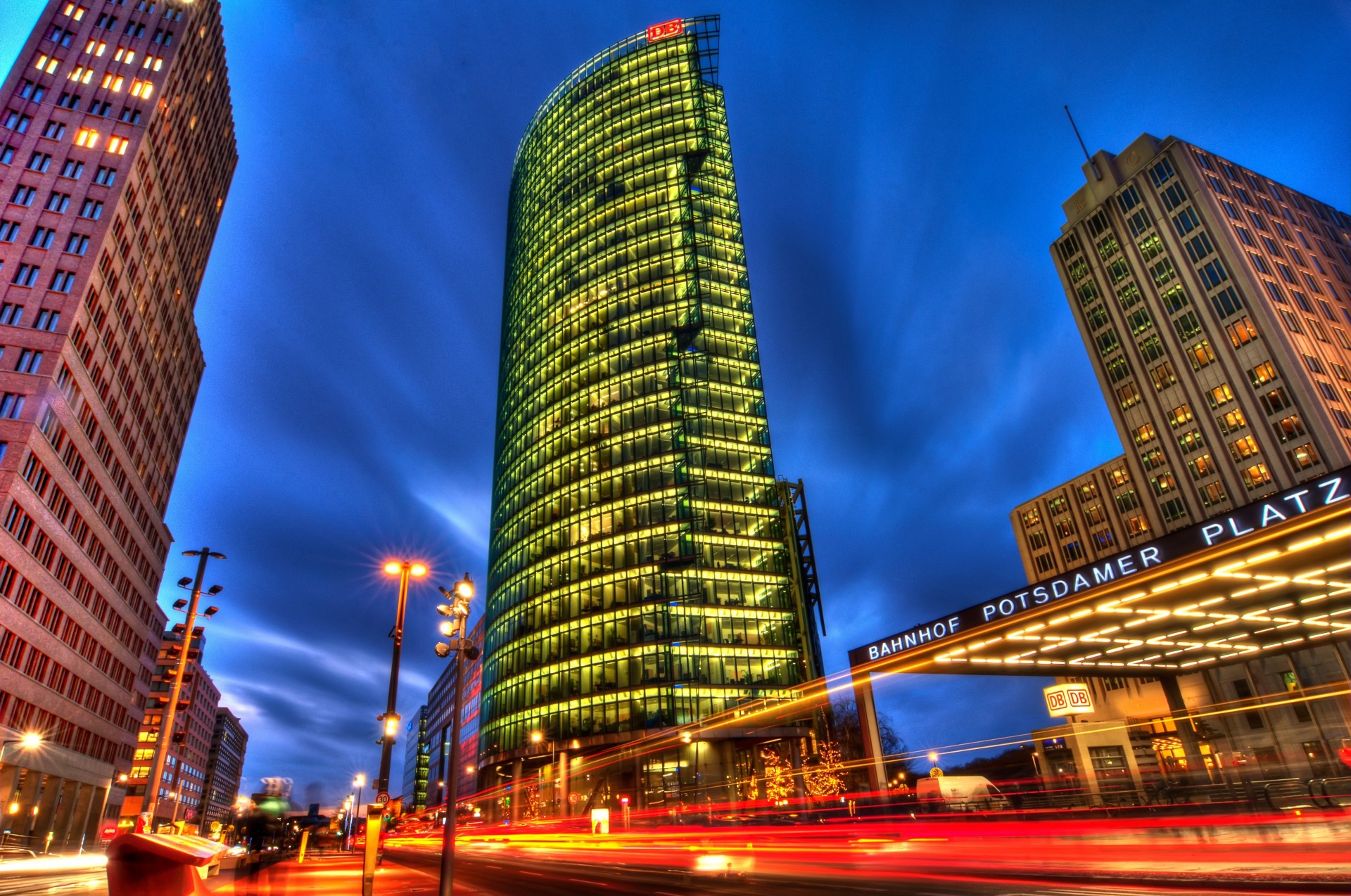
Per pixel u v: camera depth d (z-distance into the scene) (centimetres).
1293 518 2228
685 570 8425
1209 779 4294
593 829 5253
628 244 10756
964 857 2334
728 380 9706
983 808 3772
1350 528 2211
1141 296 8806
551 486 9888
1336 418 7144
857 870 2312
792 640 8412
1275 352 7412
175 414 8656
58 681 5934
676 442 9119
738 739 7612
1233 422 7688
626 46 12538
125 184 6322
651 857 3528
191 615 3000
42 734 5641
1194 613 3158
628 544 8775
